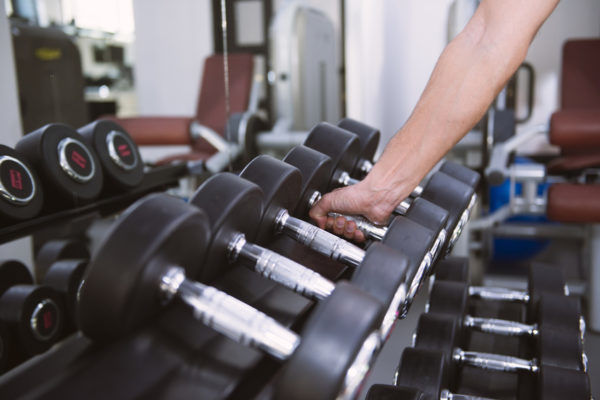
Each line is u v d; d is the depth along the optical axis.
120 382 0.38
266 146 1.86
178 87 1.67
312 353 0.39
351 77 1.91
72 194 0.73
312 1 2.52
